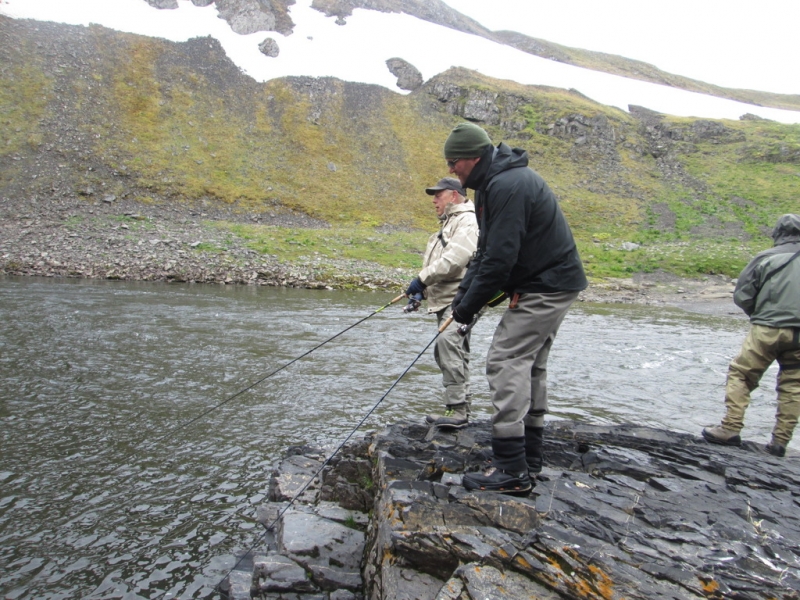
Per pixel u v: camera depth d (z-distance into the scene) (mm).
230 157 40719
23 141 34750
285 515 4336
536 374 3869
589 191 45875
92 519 4617
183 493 5129
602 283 27469
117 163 35875
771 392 10055
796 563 2930
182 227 28609
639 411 8453
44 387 7957
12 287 17047
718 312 22156
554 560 2898
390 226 37531
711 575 2781
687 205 43844
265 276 22516
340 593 3555
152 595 3711
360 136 47156
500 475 3588
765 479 4117
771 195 44656
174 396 7902
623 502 3584
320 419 7281
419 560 3203
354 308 17094
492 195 3369
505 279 3375
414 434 5129
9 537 4293
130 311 14250
